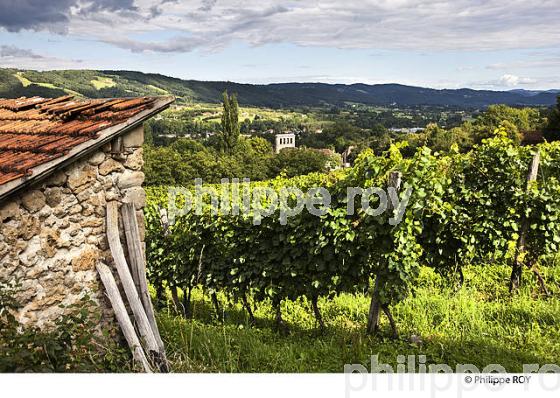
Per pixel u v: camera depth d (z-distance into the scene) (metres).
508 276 8.82
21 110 7.32
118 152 5.63
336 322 7.52
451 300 7.48
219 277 8.12
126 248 5.82
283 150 63.72
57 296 5.17
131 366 5.38
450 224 8.45
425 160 6.71
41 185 4.97
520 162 8.66
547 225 8.25
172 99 5.73
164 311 8.90
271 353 6.00
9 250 4.73
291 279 7.40
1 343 4.24
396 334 6.56
